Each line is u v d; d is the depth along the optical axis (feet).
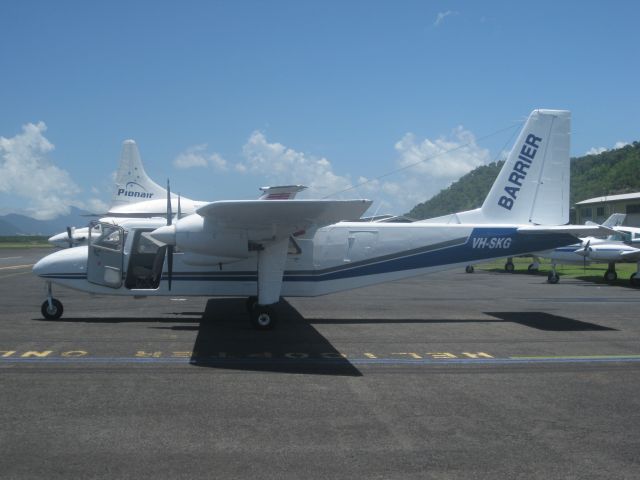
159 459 16.12
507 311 49.73
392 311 49.39
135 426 18.79
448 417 20.10
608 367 28.02
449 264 44.50
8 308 49.14
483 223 45.70
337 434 18.29
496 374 26.48
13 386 23.34
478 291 69.97
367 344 33.73
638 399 22.50
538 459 16.43
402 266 44.06
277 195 74.08
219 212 34.35
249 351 31.30
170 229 39.29
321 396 22.54
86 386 23.47
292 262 42.86
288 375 25.88
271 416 20.01
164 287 41.91
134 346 32.09
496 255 44.96
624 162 309.42
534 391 23.57
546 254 84.12
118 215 89.51
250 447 17.10
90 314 45.29
